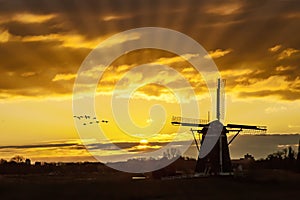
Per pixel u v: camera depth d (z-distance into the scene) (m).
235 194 66.25
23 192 62.84
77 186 68.00
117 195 63.22
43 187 66.56
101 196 62.09
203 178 80.44
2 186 66.25
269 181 75.62
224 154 93.19
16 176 92.88
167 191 66.50
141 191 66.25
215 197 63.12
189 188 70.31
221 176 82.00
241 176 80.19
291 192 68.06
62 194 62.47
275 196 64.94
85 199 60.12
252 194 66.50
